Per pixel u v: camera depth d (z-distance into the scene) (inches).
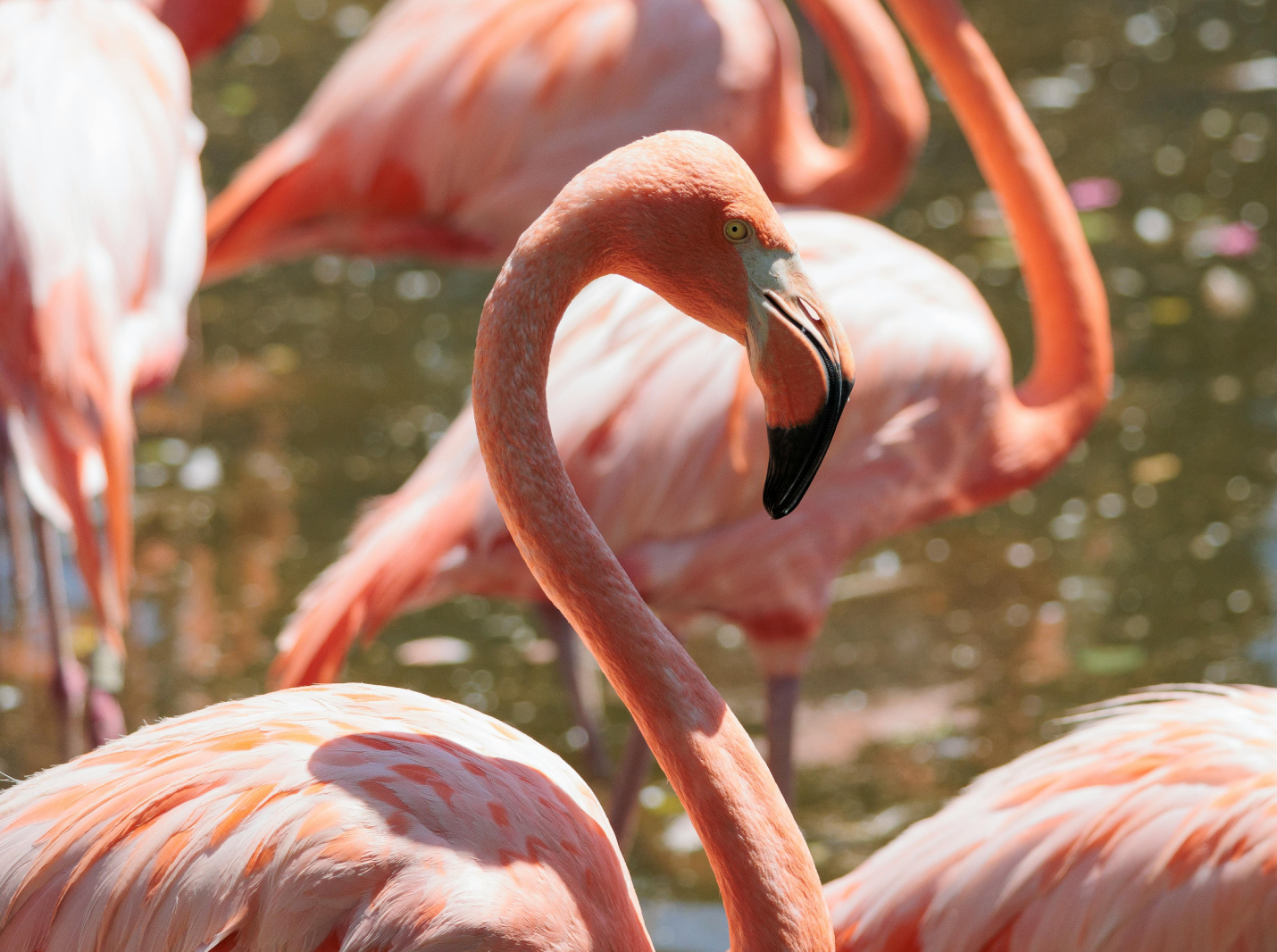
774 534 200.2
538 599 197.6
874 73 248.8
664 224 110.7
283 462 315.9
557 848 116.7
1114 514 295.4
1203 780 131.9
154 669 251.8
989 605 270.5
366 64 260.2
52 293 209.9
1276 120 457.4
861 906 141.0
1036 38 525.0
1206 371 338.6
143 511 297.9
